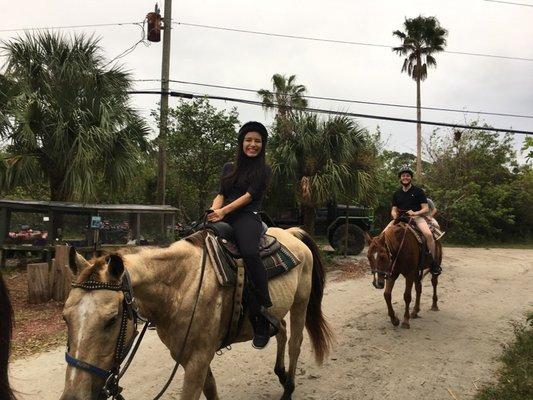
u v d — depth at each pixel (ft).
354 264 42.01
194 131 39.50
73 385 6.81
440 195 79.36
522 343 19.16
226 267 10.48
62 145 33.76
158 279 9.23
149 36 43.14
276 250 12.42
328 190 39.17
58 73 35.68
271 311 12.01
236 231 11.19
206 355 10.05
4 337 7.26
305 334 21.57
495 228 79.46
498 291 32.14
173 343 9.78
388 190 65.51
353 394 14.71
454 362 17.58
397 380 15.85
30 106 33.32
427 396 14.61
